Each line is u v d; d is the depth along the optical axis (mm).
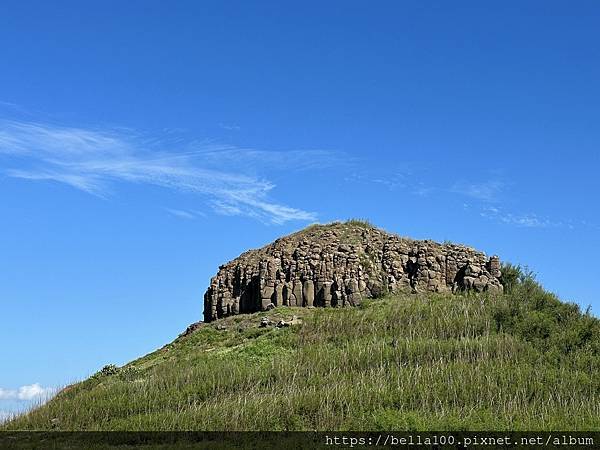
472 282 79062
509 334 67062
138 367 73688
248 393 58188
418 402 55031
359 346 65250
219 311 86312
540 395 56094
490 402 54750
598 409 53750
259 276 82875
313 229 90938
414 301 75312
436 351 63281
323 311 76062
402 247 84250
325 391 55594
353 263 80688
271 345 69375
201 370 63469
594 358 62500
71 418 58750
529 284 79062
